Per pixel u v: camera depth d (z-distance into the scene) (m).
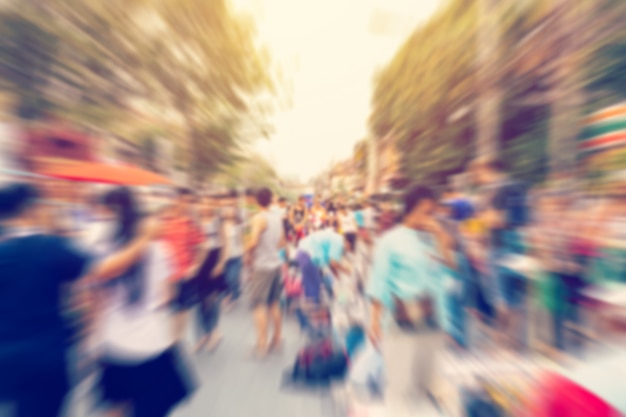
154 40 8.70
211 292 5.29
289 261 6.55
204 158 15.11
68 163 3.21
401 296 3.28
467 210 5.07
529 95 9.21
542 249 4.14
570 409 1.78
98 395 2.96
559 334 3.62
